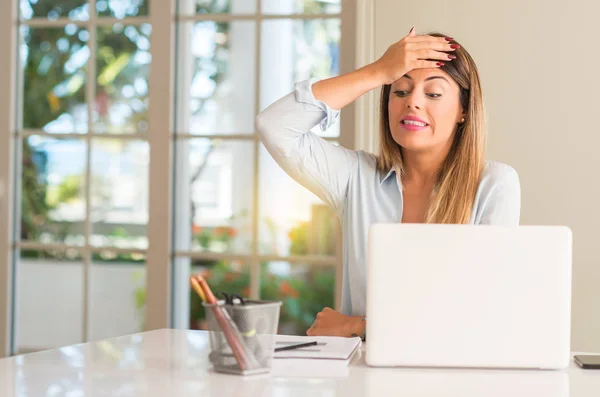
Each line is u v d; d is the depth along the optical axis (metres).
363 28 3.01
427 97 1.85
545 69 2.90
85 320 3.42
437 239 1.27
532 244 1.27
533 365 1.27
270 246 3.26
